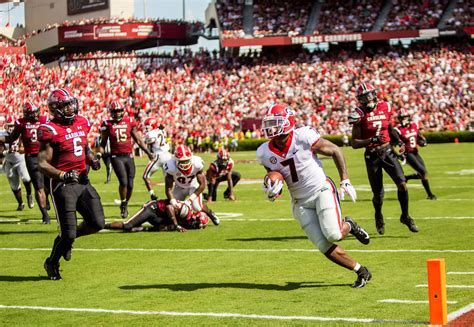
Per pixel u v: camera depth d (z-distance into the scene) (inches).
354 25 2854.3
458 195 962.1
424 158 1733.5
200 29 3134.8
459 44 2805.1
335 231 434.3
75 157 504.1
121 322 385.7
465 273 474.9
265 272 502.9
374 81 2687.0
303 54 2842.0
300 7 2915.8
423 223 715.4
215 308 407.8
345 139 2356.1
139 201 1045.2
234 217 816.9
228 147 2568.9
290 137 434.9
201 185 721.0
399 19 2829.7
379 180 645.9
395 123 2503.7
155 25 3056.1
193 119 2632.9
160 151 957.8
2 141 789.2
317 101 2664.9
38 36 3154.5
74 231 497.7
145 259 571.5
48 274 503.8
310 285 456.1
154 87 2721.5
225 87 2758.4
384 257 542.0
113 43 3189.0
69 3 3280.0
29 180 937.5
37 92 2475.4
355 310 388.8
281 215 823.1
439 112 2544.3
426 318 366.6
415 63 2716.5
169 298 436.1
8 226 798.5
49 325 386.6
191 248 614.9
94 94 2610.7
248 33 2851.9
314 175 438.9
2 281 506.0
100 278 503.8
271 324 368.8
